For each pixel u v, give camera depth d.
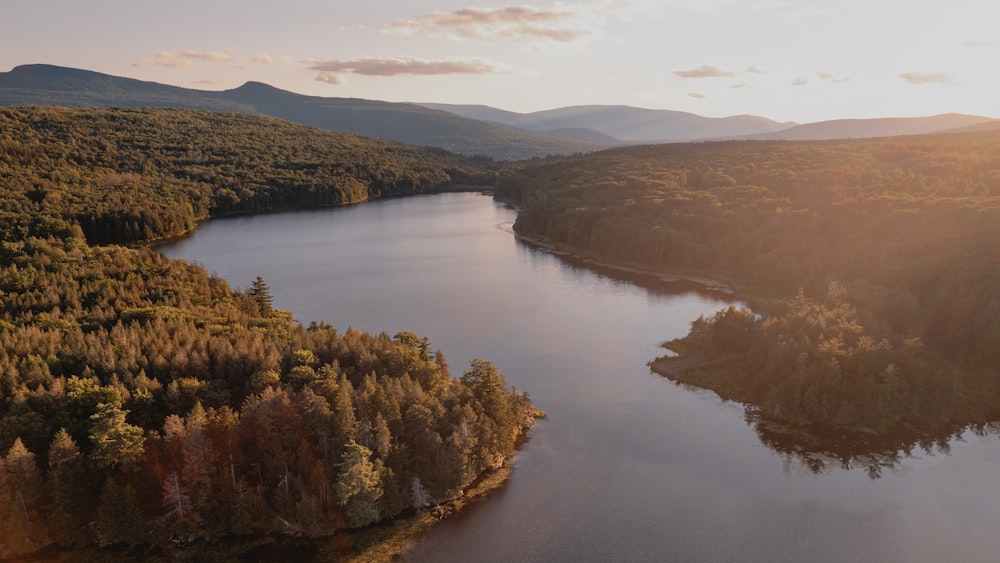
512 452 110.19
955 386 122.31
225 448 87.25
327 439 90.62
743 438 115.88
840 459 108.69
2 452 83.88
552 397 133.38
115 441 84.44
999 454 109.94
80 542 82.69
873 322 141.12
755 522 92.50
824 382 121.69
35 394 91.88
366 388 99.75
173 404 95.94
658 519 93.00
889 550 86.88
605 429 119.31
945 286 152.75
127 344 112.31
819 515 94.06
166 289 157.88
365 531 87.56
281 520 86.44
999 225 171.50
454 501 95.62
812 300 169.12
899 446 112.62
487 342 168.00
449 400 105.69
